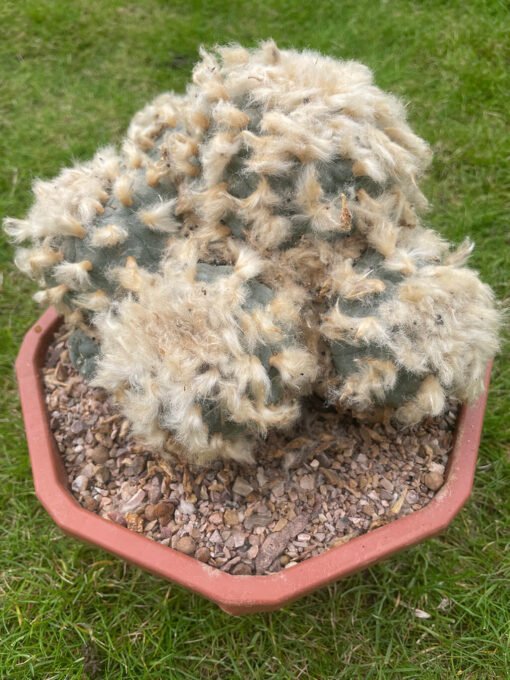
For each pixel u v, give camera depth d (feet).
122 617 1.70
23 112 2.69
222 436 1.35
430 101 2.60
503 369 2.02
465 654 1.65
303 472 1.54
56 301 1.50
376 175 1.32
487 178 2.38
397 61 2.73
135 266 1.39
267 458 1.55
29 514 1.86
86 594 1.73
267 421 1.30
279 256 1.39
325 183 1.34
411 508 1.50
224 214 1.39
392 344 1.30
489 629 1.67
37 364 1.72
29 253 1.51
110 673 1.65
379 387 1.33
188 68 2.80
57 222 1.40
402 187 1.45
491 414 1.94
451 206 2.34
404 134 1.45
